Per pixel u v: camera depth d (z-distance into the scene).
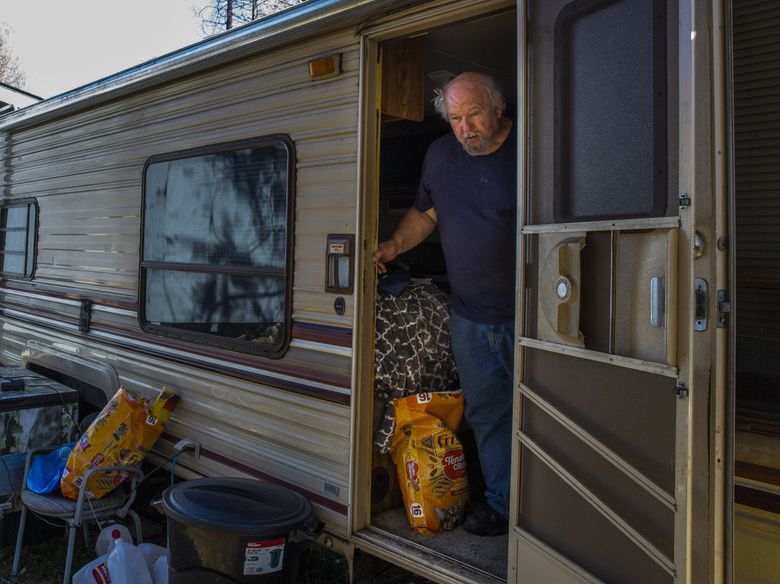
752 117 1.90
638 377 1.92
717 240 1.77
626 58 1.96
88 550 3.65
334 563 3.44
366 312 2.84
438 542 2.75
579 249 2.05
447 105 2.73
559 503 2.15
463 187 2.82
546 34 2.19
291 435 3.09
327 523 2.93
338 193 2.90
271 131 3.22
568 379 2.12
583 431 2.06
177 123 3.79
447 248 2.88
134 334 4.09
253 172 3.33
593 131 2.05
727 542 1.78
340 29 2.90
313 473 2.99
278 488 2.89
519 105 2.26
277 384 3.16
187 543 2.59
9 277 5.61
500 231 2.76
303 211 3.06
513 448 2.29
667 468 1.84
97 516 3.32
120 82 4.06
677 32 1.83
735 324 1.81
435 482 2.82
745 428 1.89
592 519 2.05
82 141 4.66
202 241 3.61
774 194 1.87
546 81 2.19
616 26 1.99
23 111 5.26
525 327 2.26
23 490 3.44
